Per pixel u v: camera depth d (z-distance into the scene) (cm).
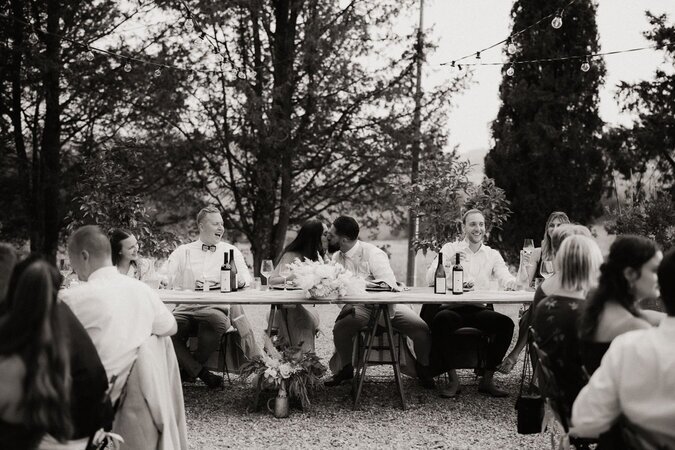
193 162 1340
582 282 304
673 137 1348
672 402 209
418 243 993
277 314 581
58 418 222
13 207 1330
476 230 610
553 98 1338
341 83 1311
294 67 1312
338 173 1384
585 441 298
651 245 272
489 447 439
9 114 1287
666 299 217
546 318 306
